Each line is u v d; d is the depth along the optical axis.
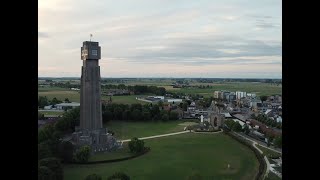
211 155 172.25
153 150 184.75
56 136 164.88
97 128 194.12
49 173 107.75
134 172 140.75
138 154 172.50
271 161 153.12
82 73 197.38
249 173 138.88
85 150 153.25
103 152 176.50
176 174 138.50
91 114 194.25
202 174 137.62
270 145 188.25
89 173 136.50
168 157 168.00
